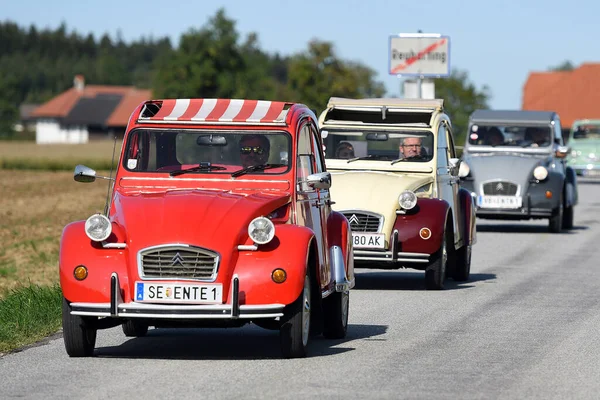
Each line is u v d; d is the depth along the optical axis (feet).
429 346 99.91
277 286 86.53
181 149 98.99
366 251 144.25
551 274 170.19
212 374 83.97
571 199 259.60
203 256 86.02
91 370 85.66
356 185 147.54
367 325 114.42
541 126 253.65
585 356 95.25
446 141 162.81
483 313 124.47
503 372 86.58
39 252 206.69
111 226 87.25
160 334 107.45
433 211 145.69
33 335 104.53
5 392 76.54
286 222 94.22
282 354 91.50
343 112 165.58
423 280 163.32
